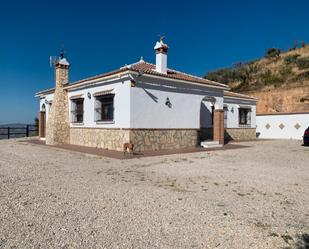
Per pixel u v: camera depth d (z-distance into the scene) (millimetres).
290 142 21672
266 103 36500
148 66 17797
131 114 14016
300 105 33094
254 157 12805
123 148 14250
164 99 15500
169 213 5062
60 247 3754
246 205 5590
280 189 6906
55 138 18109
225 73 47188
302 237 4109
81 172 8875
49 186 6902
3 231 4219
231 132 23734
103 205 5449
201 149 15906
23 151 14469
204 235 4160
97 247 3766
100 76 15609
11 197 5902
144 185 7184
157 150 15031
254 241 3980
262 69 43875
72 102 18609
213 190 6758
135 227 4422
